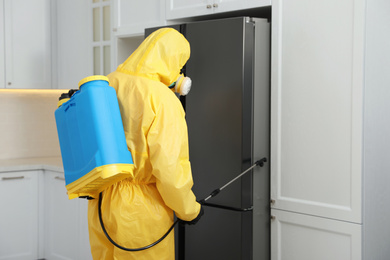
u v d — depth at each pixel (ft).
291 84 8.50
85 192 6.92
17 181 12.71
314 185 8.30
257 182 8.71
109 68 12.24
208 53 8.63
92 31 12.60
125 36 11.60
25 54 13.29
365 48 7.75
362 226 7.82
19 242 12.81
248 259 8.50
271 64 8.71
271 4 8.67
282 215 8.70
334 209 8.05
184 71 8.90
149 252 6.92
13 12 13.05
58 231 12.67
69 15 13.29
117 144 6.36
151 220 6.85
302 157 8.43
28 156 14.64
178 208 6.81
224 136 8.50
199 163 8.81
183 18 10.53
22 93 14.49
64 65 13.56
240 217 8.39
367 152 7.93
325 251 8.23
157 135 6.60
